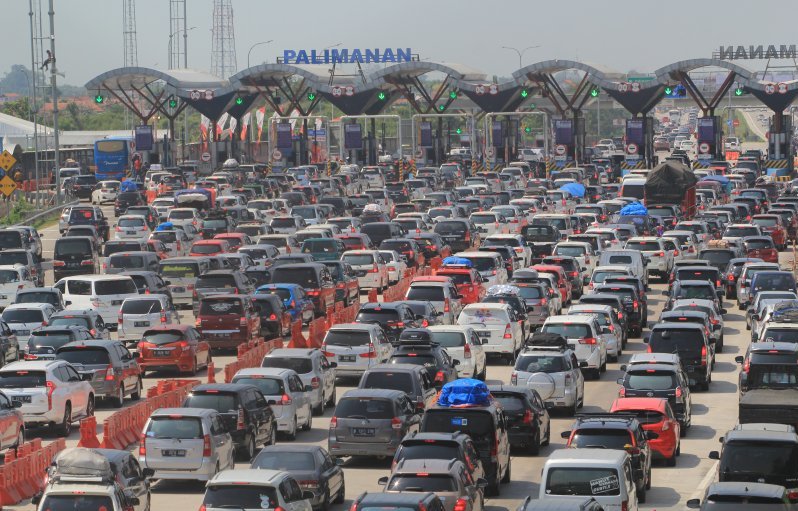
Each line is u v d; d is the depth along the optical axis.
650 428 90.88
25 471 82.62
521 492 83.81
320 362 109.00
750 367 98.12
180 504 79.88
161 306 137.50
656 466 92.12
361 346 116.56
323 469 76.81
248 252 186.50
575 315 128.62
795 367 97.81
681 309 140.50
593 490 68.44
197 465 81.44
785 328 116.12
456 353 118.12
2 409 92.31
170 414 82.25
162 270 167.62
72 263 184.62
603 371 128.38
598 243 194.50
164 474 81.69
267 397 97.56
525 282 154.12
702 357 119.06
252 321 137.25
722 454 73.94
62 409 101.19
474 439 82.06
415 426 90.81
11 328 133.12
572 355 109.19
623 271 162.75
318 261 176.50
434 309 140.38
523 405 93.50
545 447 96.81
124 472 71.50
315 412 108.06
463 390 84.25
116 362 112.00
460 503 67.94
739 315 166.62
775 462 73.00
